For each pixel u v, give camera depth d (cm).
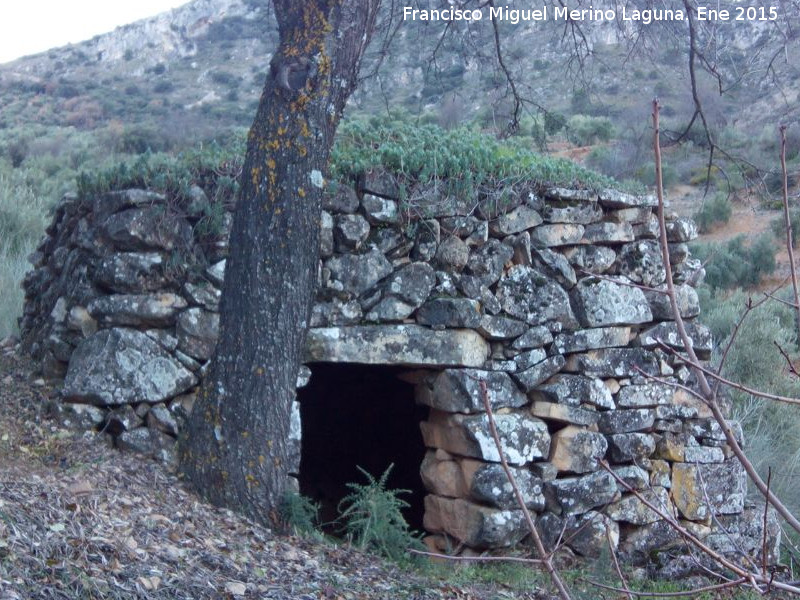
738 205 1789
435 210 576
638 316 614
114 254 542
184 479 505
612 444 598
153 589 370
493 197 588
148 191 545
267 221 495
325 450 735
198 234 550
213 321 541
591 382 594
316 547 495
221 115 2495
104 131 2202
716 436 630
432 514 587
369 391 747
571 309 601
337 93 507
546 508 577
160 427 530
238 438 493
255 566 432
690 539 255
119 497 455
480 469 558
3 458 486
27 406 545
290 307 498
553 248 605
